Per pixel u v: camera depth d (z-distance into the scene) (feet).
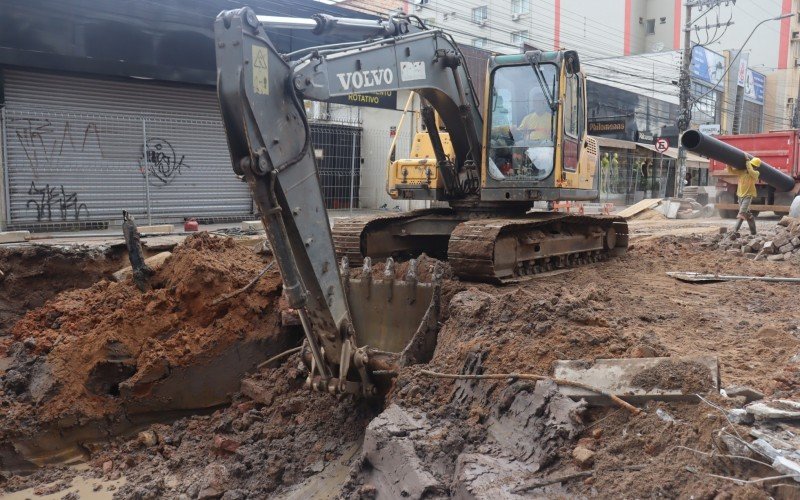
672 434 13.01
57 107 48.11
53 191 47.60
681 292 27.63
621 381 14.58
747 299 26.78
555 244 30.01
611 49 157.38
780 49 153.79
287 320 24.25
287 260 16.11
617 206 102.89
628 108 111.75
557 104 27.40
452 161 30.40
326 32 19.69
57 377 21.93
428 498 13.97
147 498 18.54
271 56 15.84
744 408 12.94
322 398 21.91
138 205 52.24
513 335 18.11
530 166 28.14
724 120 137.80
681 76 84.02
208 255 25.71
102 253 31.78
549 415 14.60
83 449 21.72
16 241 37.50
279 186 15.96
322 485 18.42
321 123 68.59
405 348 20.62
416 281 22.75
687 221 71.77
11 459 20.52
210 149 56.59
